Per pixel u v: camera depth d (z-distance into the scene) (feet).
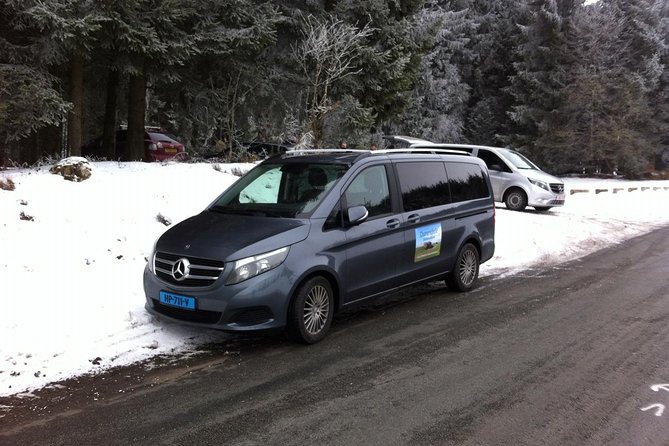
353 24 56.75
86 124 61.57
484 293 24.81
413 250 21.34
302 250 17.17
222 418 12.71
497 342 18.11
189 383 14.62
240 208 19.71
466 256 24.80
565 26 126.31
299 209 18.47
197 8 42.34
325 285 17.93
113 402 13.48
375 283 19.77
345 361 16.28
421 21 67.21
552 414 13.03
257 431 12.13
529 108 129.90
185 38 40.75
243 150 53.16
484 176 26.53
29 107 33.91
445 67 139.03
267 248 16.55
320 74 54.29
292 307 17.02
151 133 59.98
